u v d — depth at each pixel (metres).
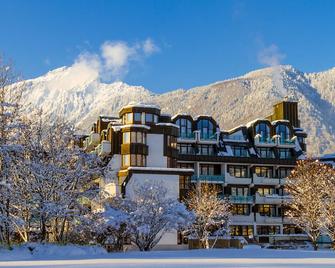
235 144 91.62
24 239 49.19
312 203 69.38
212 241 71.94
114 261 34.25
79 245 48.72
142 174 69.31
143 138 71.69
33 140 50.38
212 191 74.69
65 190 49.66
